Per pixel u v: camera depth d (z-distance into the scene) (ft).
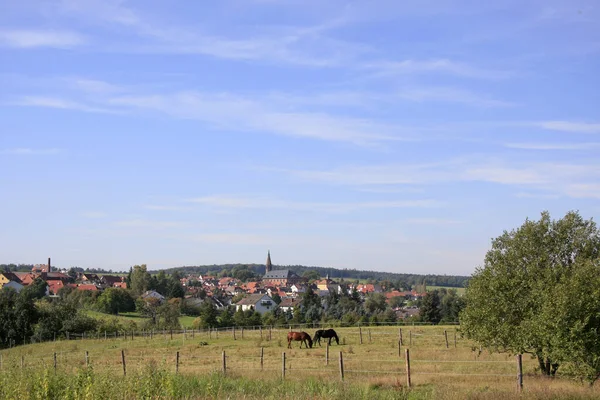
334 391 69.77
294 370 102.42
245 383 77.41
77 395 59.52
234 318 345.51
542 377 87.97
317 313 378.94
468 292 100.01
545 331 78.54
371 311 454.81
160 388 62.80
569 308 76.74
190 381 76.18
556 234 93.81
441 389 73.20
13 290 377.91
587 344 75.56
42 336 257.34
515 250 94.73
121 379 67.92
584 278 80.02
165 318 324.60
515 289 91.40
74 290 472.44
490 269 95.96
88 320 270.87
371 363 113.91
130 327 290.97
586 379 76.07
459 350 139.64
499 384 80.84
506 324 90.58
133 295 501.15
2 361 134.92
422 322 301.02
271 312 401.08
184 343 188.44
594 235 93.56
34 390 62.44
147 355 154.81
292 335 167.94
